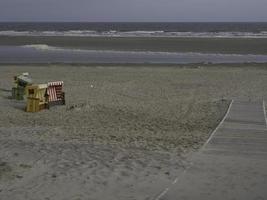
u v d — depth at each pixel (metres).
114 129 14.69
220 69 34.97
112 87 24.83
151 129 14.78
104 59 44.56
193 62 41.91
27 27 156.50
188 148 11.84
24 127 14.87
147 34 97.69
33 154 10.85
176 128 14.97
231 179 9.07
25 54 50.31
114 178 9.11
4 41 71.62
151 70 33.81
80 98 21.30
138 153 11.17
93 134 13.76
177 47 59.81
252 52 53.47
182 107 19.09
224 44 64.62
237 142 12.45
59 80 27.66
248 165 10.09
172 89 24.45
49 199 7.89
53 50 56.00
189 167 9.90
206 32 110.88
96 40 73.44
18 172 9.39
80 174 9.34
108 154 10.98
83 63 39.91
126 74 31.02
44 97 18.84
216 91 23.81
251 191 8.36
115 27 158.50
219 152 11.30
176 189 8.45
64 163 10.13
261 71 33.47
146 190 8.41
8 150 11.18
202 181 8.93
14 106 19.52
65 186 8.59
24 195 8.09
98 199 7.92
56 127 14.92
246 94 22.86
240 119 15.98
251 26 166.25
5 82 26.95
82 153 11.05
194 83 26.86
